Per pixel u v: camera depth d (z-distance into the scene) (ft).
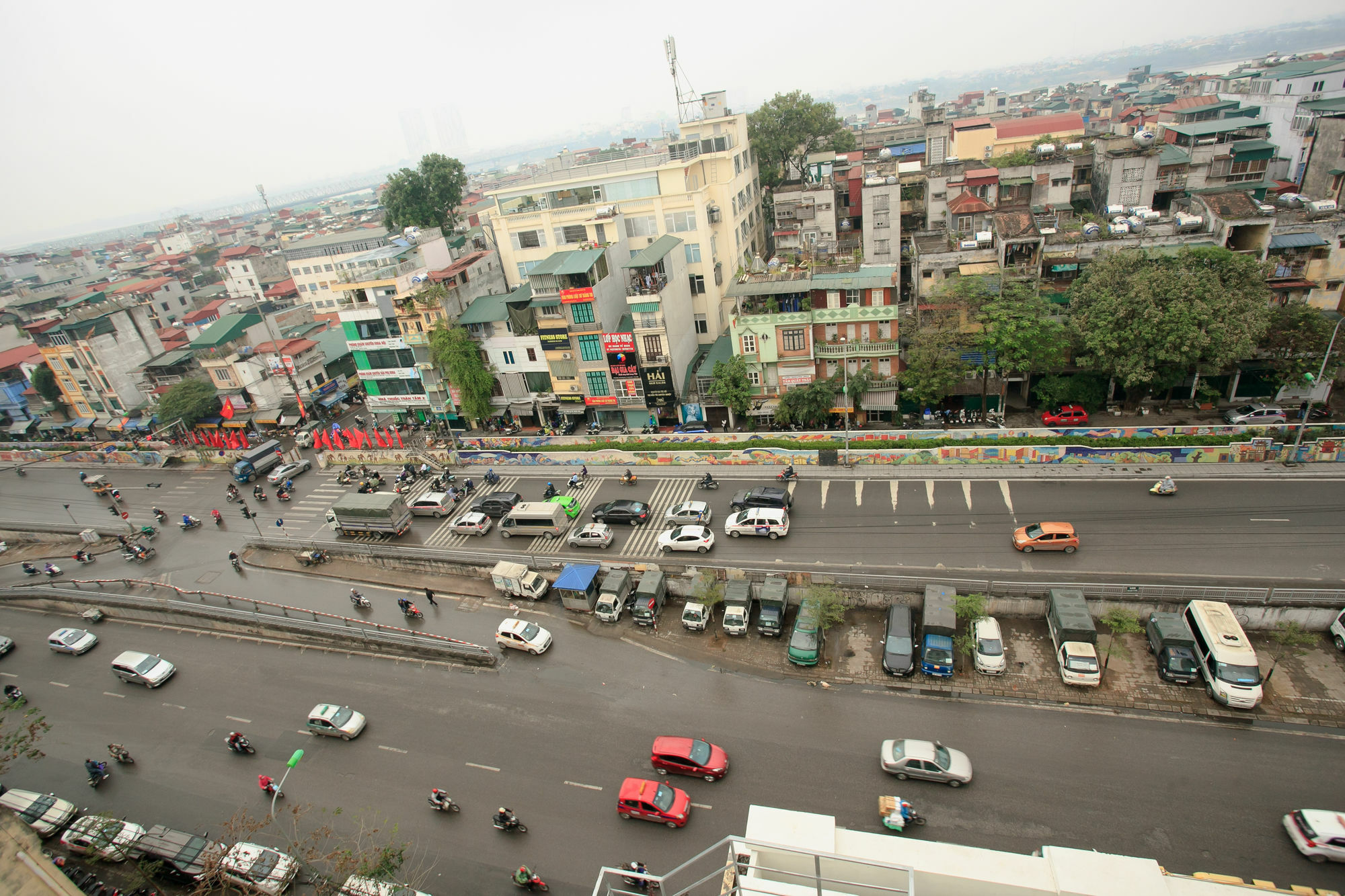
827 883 50.67
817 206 256.52
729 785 102.37
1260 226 174.60
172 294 388.57
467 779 111.04
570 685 127.34
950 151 305.73
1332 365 163.63
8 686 149.48
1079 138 258.16
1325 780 90.53
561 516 173.47
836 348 191.52
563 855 96.02
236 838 106.42
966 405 195.83
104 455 270.67
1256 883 69.87
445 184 295.69
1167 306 158.10
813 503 168.35
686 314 223.71
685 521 166.50
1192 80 478.18
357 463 237.86
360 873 88.02
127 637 164.04
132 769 123.75
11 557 215.92
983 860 54.80
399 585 166.61
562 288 205.16
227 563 188.96
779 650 127.44
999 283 183.83
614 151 310.65
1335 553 125.49
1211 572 125.18
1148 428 161.27
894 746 100.78
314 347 283.79
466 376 222.07
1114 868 53.47
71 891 61.72
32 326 293.43
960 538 146.41
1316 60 311.68
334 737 123.85
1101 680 110.01
